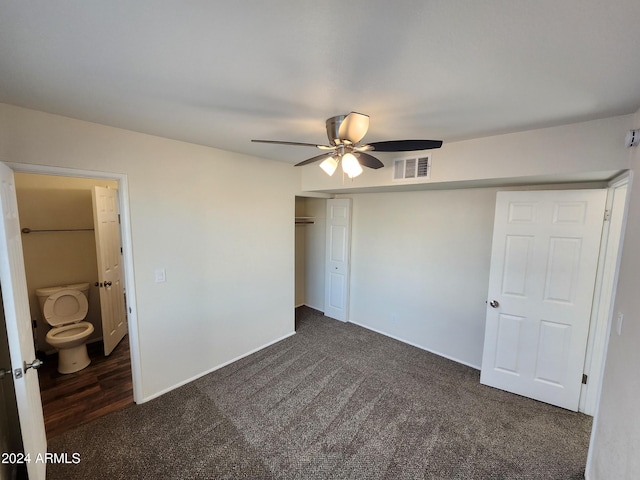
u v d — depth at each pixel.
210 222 2.82
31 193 3.17
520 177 2.17
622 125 1.72
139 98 1.56
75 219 3.44
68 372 2.96
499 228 2.65
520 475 1.83
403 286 3.71
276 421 2.28
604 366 1.73
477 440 2.12
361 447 2.04
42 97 1.57
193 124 2.01
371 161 2.08
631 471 1.23
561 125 1.91
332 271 4.48
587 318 2.35
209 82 1.36
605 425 1.59
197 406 2.45
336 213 4.32
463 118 1.80
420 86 1.36
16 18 0.89
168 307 2.59
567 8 0.82
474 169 2.31
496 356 2.75
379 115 1.75
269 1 0.81
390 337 3.87
